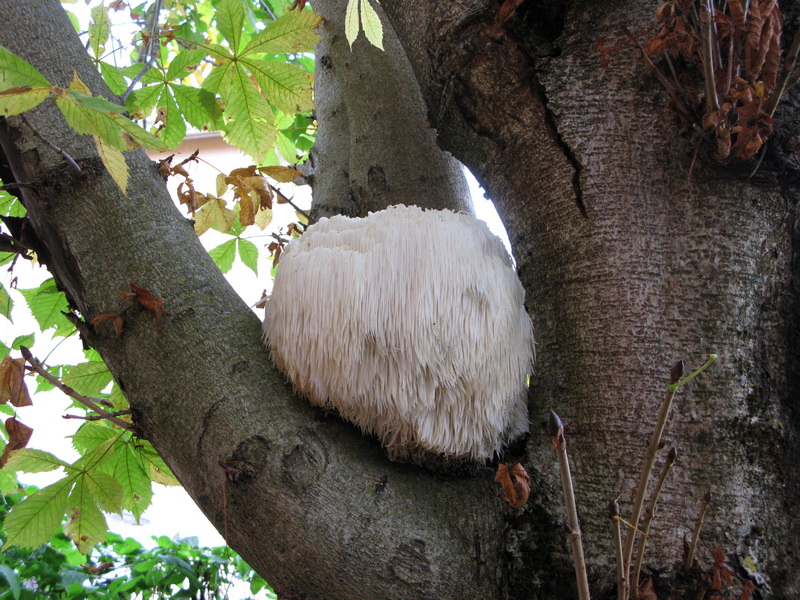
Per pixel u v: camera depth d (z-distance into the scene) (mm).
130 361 822
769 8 704
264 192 1094
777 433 747
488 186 911
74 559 1632
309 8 1653
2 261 1184
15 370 846
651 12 825
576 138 830
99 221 864
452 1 870
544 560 749
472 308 778
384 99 1156
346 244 809
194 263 876
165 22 1896
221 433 780
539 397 821
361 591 741
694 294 778
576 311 809
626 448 758
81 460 1007
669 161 806
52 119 893
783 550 719
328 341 772
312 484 760
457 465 815
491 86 859
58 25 949
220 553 1729
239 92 1093
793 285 782
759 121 738
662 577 719
